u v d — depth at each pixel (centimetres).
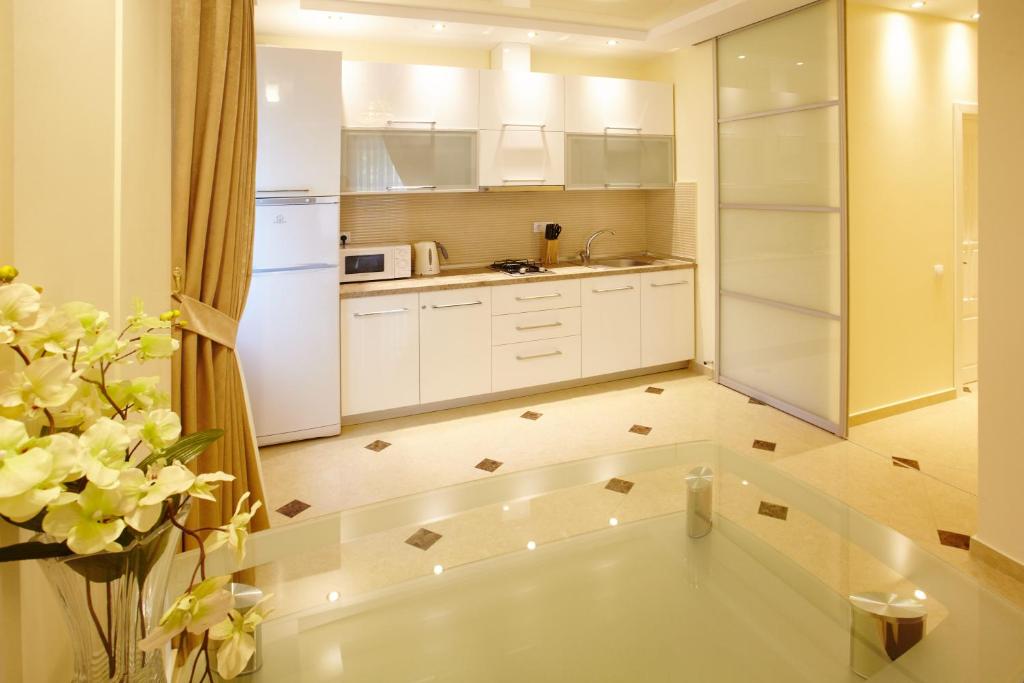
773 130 415
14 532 78
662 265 493
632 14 421
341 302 387
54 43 98
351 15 381
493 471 340
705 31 437
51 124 96
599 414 423
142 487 62
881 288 400
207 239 205
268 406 368
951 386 443
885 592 158
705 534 191
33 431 71
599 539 190
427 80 417
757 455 355
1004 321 233
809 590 161
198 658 119
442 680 130
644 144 498
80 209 109
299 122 353
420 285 408
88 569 66
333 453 365
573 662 134
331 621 151
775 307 427
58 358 65
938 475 325
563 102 461
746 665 132
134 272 142
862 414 401
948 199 423
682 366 525
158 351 80
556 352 459
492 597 161
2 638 76
